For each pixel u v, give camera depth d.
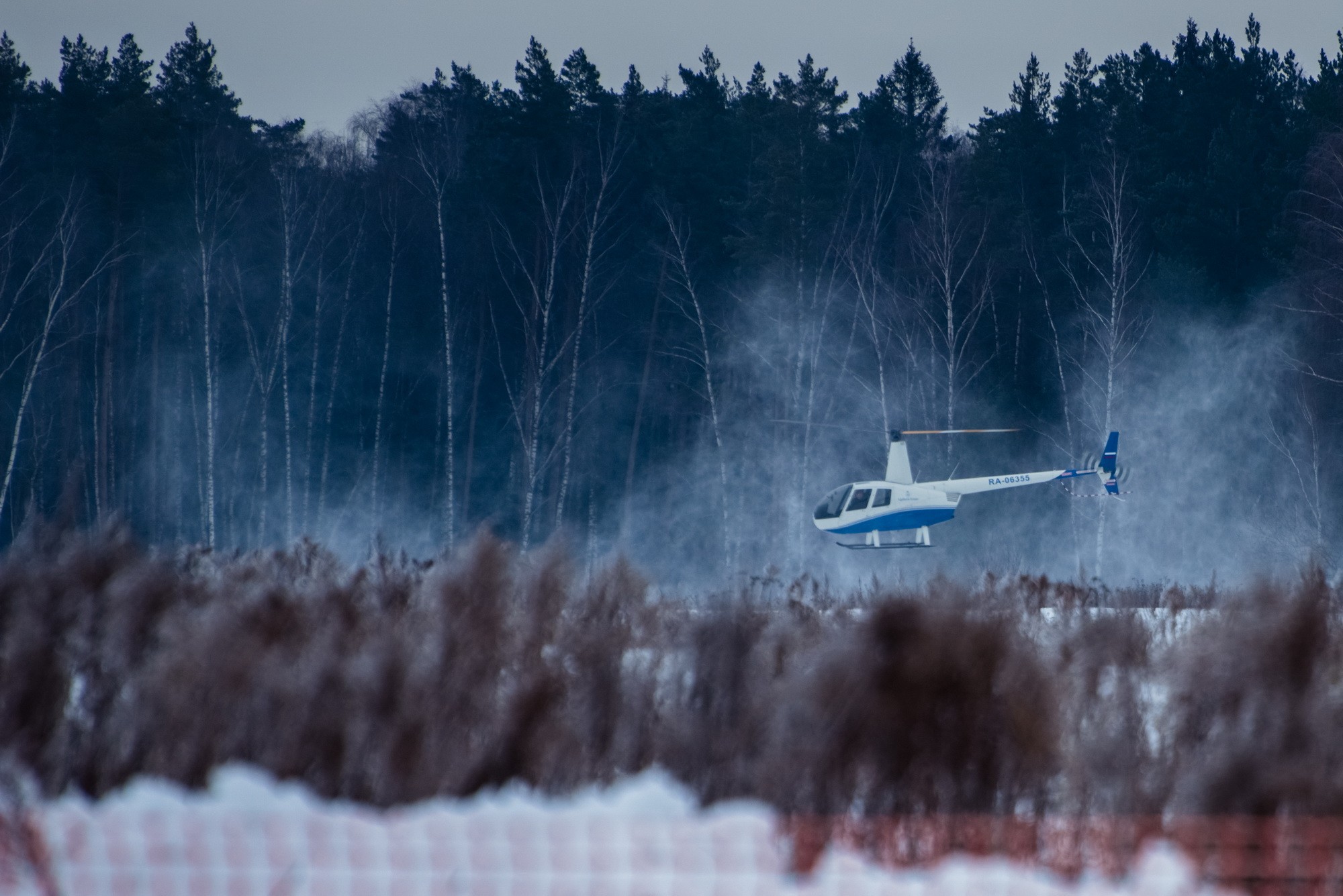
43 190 155.75
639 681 27.38
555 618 32.94
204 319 156.12
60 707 26.38
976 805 22.06
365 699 24.19
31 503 35.28
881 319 161.62
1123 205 164.12
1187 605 55.75
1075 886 20.59
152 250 160.50
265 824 21.05
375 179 173.00
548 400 161.12
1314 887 19.94
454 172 171.12
